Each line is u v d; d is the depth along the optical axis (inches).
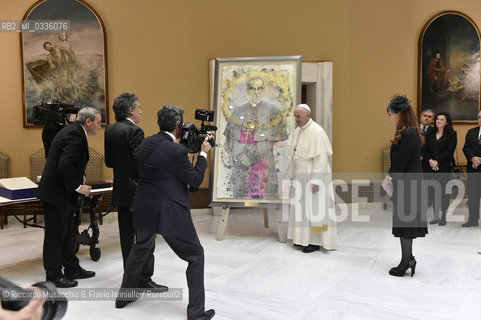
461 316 131.7
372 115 313.6
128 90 290.7
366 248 213.6
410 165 163.2
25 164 280.5
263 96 232.4
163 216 123.3
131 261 135.3
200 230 255.3
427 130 269.6
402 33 315.9
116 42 287.0
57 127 177.0
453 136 262.5
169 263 189.8
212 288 157.9
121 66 288.7
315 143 206.4
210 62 296.7
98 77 284.4
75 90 282.5
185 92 298.4
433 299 146.2
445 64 323.0
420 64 319.0
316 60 304.2
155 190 125.0
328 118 302.4
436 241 223.8
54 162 152.8
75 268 168.9
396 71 316.8
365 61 310.0
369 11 308.5
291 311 136.9
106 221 285.9
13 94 277.3
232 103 234.8
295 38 302.5
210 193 232.5
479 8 328.2
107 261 194.7
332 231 207.0
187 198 128.7
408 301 144.6
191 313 127.3
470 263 186.1
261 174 229.3
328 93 301.6
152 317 132.6
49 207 155.2
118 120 159.0
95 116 158.9
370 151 314.3
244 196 229.6
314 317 132.3
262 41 301.6
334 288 157.6
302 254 203.5
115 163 154.9
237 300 146.4
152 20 291.1
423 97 321.7
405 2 314.8
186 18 295.3
